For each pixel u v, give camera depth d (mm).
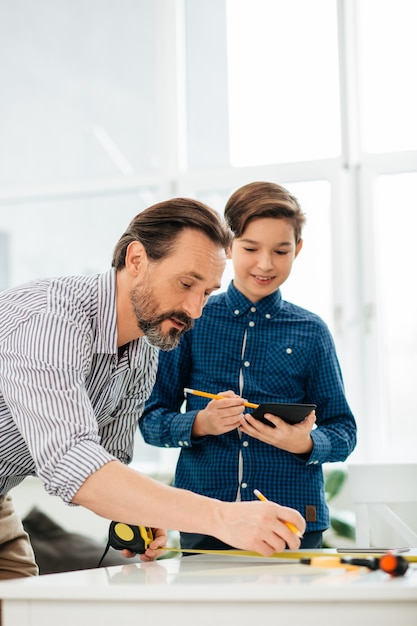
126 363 1494
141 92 3836
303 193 3531
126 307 1409
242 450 1838
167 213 1356
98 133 3885
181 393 1981
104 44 3896
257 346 1927
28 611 1021
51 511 3609
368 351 3389
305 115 3588
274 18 3662
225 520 1142
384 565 1079
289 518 1156
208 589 964
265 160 3635
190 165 3756
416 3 3494
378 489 2172
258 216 1885
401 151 3445
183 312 1379
